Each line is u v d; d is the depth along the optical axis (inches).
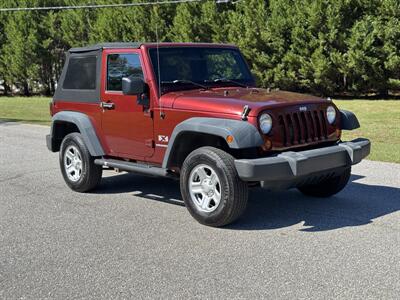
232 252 211.2
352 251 208.7
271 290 175.8
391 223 243.1
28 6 1314.0
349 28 852.0
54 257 211.0
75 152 312.7
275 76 908.6
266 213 263.3
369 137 520.1
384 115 690.2
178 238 229.3
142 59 267.4
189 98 251.0
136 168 274.4
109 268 198.4
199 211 243.8
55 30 1302.9
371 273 187.5
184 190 248.1
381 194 295.7
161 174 261.1
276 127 233.3
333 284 179.0
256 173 221.6
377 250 209.3
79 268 199.2
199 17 1000.9
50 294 177.9
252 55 923.4
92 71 299.1
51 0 1325.0
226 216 233.6
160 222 253.1
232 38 948.0
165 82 264.4
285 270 191.8
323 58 848.9
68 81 317.4
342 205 275.0
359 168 364.8
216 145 254.1
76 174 314.7
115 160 293.1
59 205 288.0
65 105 319.0
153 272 193.5
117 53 282.0
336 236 226.7
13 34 1323.8
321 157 235.1
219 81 283.9
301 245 216.8
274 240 223.6
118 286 182.5
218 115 236.4
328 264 196.2
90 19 1183.6
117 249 218.1
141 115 269.1
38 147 494.6
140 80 256.5
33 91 1409.9
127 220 257.9
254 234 232.1
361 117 681.0
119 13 1098.1
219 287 179.2
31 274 194.9
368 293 171.8
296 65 893.2
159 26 1035.9
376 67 823.1
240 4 957.2
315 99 254.5
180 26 1000.9
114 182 340.2
